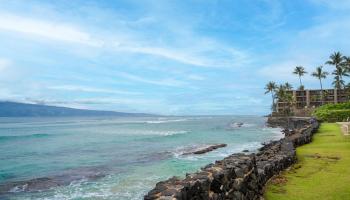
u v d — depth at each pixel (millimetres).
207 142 45938
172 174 21703
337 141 30578
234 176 10516
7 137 62781
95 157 33375
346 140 30969
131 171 23469
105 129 93750
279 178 14875
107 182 19906
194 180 8781
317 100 126500
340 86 104938
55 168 27094
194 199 8242
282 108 125000
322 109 86625
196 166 24516
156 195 7613
